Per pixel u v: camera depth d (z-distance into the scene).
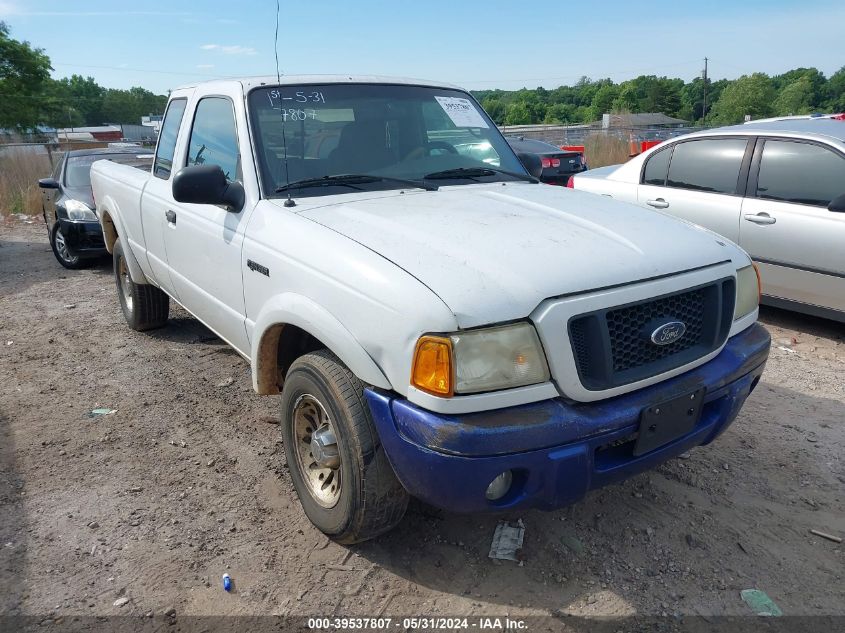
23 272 8.89
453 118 4.01
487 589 2.69
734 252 2.99
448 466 2.24
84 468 3.64
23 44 45.59
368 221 2.83
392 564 2.84
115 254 5.75
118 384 4.78
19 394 4.64
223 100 3.71
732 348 2.86
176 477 3.54
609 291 2.41
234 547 2.96
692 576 2.74
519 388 2.28
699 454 3.67
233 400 4.48
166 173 4.45
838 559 2.84
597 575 2.76
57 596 2.68
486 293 2.28
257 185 3.26
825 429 3.95
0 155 17.31
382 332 2.37
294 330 3.11
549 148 14.14
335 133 3.55
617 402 2.44
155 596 2.68
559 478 2.32
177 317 6.34
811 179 5.32
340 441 2.62
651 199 6.44
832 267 5.14
